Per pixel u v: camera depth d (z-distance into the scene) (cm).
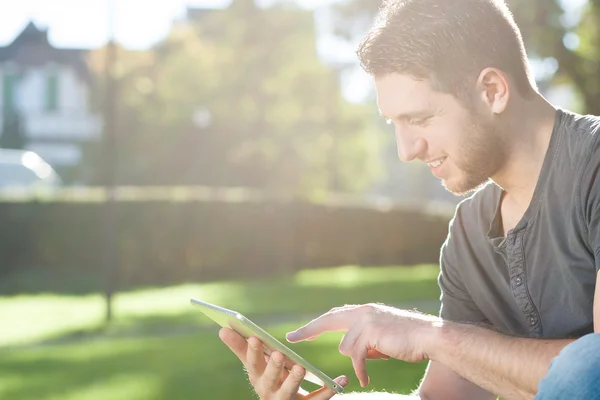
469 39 210
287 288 1750
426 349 209
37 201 2166
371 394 241
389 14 214
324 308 1339
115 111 1459
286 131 3316
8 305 1575
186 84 3344
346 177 3747
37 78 5134
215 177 3372
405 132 217
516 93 216
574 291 218
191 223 2209
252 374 221
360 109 3459
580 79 2147
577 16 2167
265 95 3288
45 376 778
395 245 2511
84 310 1451
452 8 211
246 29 3266
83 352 940
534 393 197
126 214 2169
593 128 211
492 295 239
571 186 213
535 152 218
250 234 2264
